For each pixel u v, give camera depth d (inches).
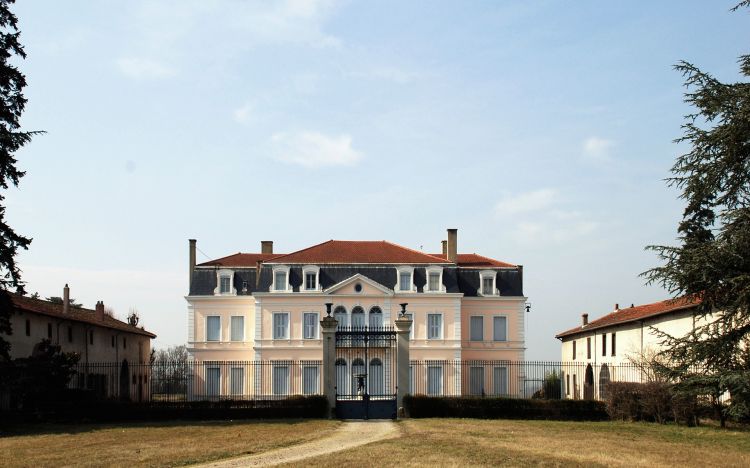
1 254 1270.9
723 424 1184.8
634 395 1286.9
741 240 1079.6
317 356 2262.6
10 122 1293.1
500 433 1011.3
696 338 1127.0
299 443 920.3
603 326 2149.4
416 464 717.9
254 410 1291.8
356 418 1299.2
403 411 1307.8
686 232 1165.7
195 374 2317.9
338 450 839.7
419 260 2364.7
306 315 2284.7
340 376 2178.9
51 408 1279.5
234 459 784.9
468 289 2394.2
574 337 2571.4
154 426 1171.3
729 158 1112.2
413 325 2297.0
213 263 2420.0
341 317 2278.5
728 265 1086.4
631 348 1931.6
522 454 787.4
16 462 765.9
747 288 1055.6
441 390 2273.6
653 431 1106.7
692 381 1103.6
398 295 2293.3
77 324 2000.5
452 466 706.8
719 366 1099.9
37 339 1740.9
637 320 1871.3
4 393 1465.3
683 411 1216.2
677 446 906.1
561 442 911.0
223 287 2363.4
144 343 2672.2
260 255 2534.5
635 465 729.0
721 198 1139.3
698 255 1093.8
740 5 1092.5
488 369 2356.1
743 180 1120.2
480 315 2380.7
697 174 1141.1
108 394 2198.6
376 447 849.5
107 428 1147.3
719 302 1112.2
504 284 2409.0
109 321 2320.4
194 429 1106.7
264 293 2277.3
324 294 2277.3
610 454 806.5
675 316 1652.3
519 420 1283.2
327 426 1133.7
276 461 761.6
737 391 1053.8
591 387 2103.8
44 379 1295.5
